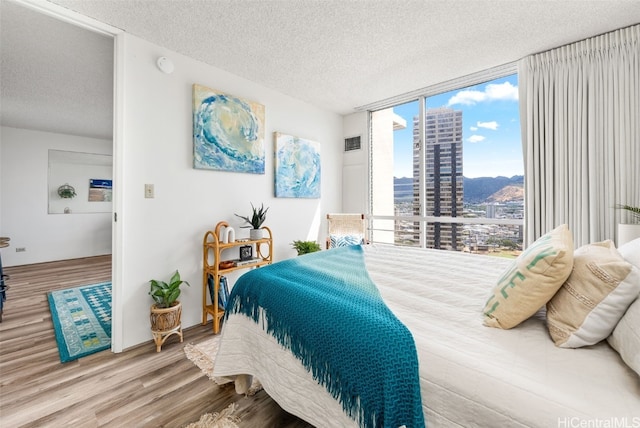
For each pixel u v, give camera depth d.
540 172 2.45
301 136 3.49
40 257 4.95
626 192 2.09
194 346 2.09
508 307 0.97
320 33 2.11
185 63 2.39
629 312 0.77
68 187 5.23
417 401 0.77
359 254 2.06
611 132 2.13
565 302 0.90
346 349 0.92
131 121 2.09
